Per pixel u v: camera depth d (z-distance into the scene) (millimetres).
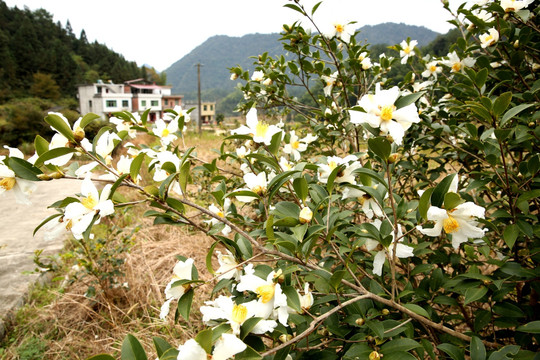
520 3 1559
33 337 2523
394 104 954
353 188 1180
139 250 3613
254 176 1105
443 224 891
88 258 2812
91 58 76375
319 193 1226
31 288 3045
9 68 53375
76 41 77312
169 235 4066
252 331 794
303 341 1123
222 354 688
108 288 2895
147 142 11484
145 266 3268
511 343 1536
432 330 1238
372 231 1030
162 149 1692
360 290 1021
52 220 1030
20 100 48156
